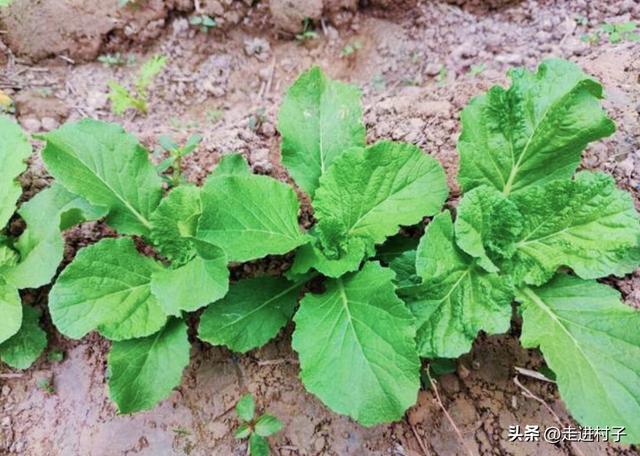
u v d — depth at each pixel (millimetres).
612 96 446
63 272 348
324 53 670
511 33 636
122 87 570
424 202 367
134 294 366
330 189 369
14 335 390
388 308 318
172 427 374
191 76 647
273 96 636
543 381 364
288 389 383
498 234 372
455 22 665
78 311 344
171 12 651
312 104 409
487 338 383
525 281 361
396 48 662
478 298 345
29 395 395
